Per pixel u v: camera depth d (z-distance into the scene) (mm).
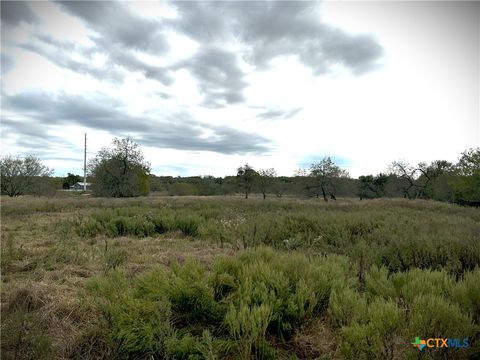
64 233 7980
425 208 17812
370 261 5031
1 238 7703
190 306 3316
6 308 3486
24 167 43188
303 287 3316
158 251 6805
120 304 3162
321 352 2715
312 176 43156
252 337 2639
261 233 7555
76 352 2691
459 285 3248
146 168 43438
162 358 2633
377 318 2676
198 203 19422
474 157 25625
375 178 50562
